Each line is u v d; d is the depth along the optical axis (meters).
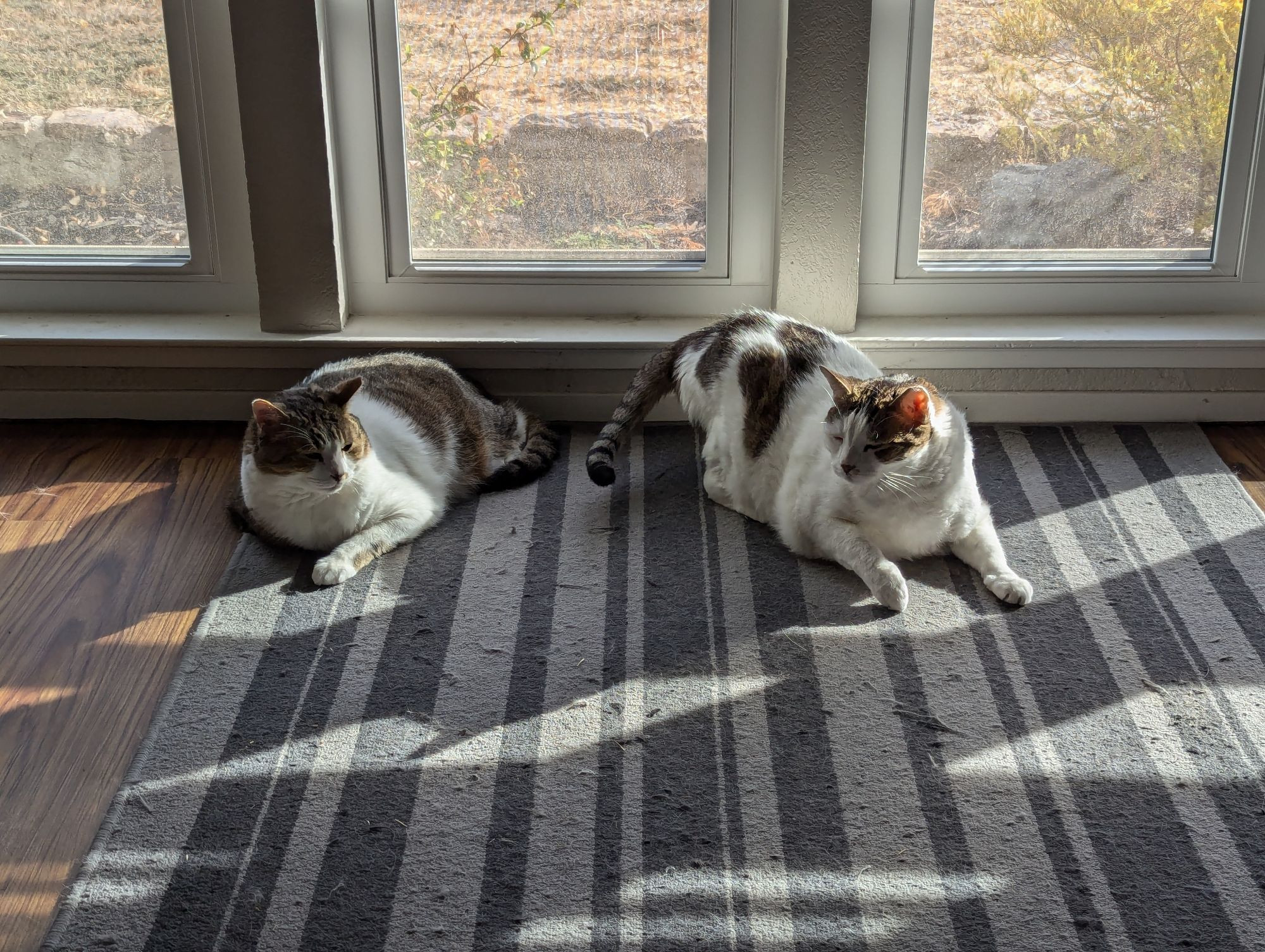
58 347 2.59
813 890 1.44
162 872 1.46
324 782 1.61
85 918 1.40
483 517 2.30
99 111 2.56
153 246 2.68
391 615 1.99
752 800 1.58
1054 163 2.58
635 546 2.20
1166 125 2.54
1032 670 1.83
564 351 2.60
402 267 2.68
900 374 2.28
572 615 1.99
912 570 2.10
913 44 2.45
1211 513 2.27
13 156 2.60
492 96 2.55
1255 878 1.44
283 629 1.95
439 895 1.43
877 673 1.83
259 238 2.52
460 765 1.64
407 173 2.61
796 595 2.04
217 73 2.48
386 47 2.48
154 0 2.45
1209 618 1.95
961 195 2.61
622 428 2.43
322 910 1.41
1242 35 2.44
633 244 2.68
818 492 2.07
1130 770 1.62
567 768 1.64
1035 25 2.45
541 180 2.63
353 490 2.11
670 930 1.38
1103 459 2.48
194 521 2.30
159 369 2.65
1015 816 1.54
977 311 2.69
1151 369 2.58
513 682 1.82
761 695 1.78
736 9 2.43
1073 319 2.66
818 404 2.15
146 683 1.83
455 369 2.58
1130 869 1.46
